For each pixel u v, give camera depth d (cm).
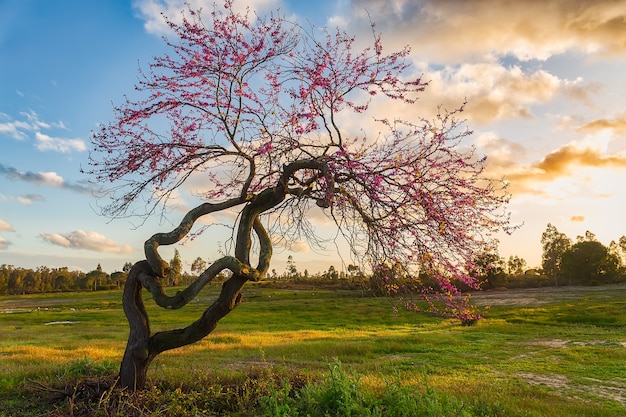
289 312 5372
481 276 790
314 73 813
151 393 859
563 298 6172
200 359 1741
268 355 1884
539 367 1680
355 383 848
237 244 930
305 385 870
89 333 3123
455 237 745
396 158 768
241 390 926
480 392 1136
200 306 6397
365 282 829
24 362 1548
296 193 902
